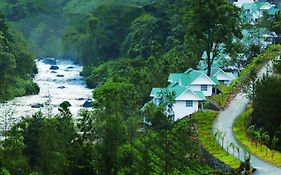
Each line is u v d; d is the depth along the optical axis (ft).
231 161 232.32
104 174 205.46
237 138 264.72
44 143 200.85
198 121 294.66
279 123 262.06
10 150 195.31
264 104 268.62
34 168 200.54
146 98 380.17
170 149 227.81
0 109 419.54
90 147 209.36
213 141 261.03
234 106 320.50
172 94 325.21
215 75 390.42
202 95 329.93
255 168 222.89
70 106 448.65
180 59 439.22
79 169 204.13
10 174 187.01
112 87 365.61
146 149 226.17
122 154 216.13
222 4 377.91
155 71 415.85
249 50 426.10
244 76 372.79
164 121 258.98
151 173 219.00
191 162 232.53
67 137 211.00
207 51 389.19
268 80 274.16
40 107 438.40
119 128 206.80
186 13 405.59
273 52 413.59
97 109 229.66
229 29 382.01
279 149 248.93
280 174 217.15
